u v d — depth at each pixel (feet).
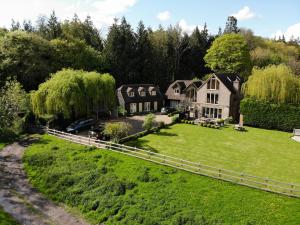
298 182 83.92
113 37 228.43
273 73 155.22
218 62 245.86
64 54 192.24
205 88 182.39
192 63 283.18
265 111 157.99
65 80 130.52
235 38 238.68
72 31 239.71
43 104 131.75
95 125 145.79
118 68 226.99
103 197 77.82
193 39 285.84
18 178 91.25
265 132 150.41
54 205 77.51
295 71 254.06
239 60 237.45
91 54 210.18
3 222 66.69
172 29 283.18
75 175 89.15
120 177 85.71
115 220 69.26
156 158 97.09
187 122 164.25
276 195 71.20
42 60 175.11
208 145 121.80
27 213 72.64
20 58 164.35
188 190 75.87
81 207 75.92
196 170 88.43
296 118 148.66
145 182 81.82
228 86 177.06
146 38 244.42
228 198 71.15
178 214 67.10
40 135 129.49
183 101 198.70
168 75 257.96
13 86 140.56
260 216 64.13
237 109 183.62
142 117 184.14
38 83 169.99
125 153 100.68
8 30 224.33
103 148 106.22
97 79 143.13
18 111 136.05
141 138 129.59
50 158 101.55
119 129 122.62
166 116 187.32
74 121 145.69
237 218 64.18
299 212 64.03
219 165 97.35
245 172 91.30
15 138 127.85
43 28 232.94
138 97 199.41
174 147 117.29
